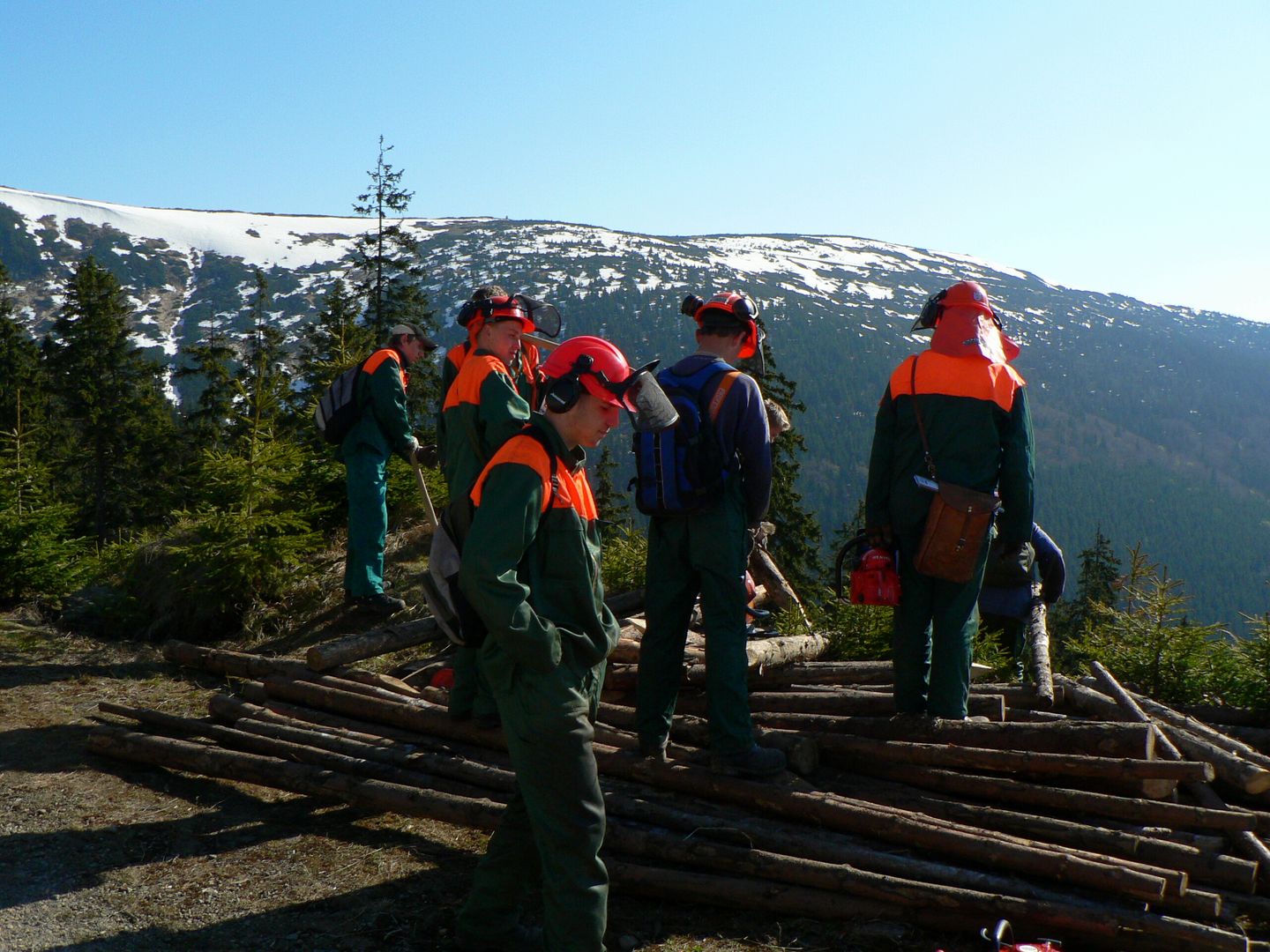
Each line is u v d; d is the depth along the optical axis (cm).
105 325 4197
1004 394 405
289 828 423
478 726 453
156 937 333
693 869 362
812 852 353
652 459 392
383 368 691
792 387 2661
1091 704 468
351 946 329
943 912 325
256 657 591
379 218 3275
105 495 3994
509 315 475
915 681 421
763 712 460
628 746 430
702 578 395
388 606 711
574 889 286
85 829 416
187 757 475
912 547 418
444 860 392
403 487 891
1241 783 396
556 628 285
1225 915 322
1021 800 370
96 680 637
